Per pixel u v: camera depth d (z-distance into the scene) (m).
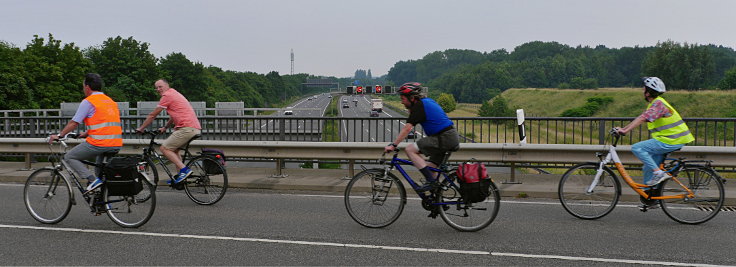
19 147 9.85
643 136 38.31
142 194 5.75
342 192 8.11
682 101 69.62
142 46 75.12
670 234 5.52
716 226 5.86
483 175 5.45
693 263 4.56
